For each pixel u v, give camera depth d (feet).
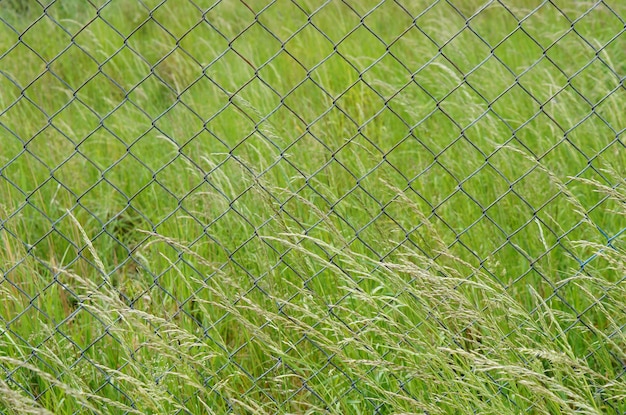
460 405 8.61
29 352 10.68
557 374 9.14
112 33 22.95
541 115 16.30
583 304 11.55
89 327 11.17
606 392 9.82
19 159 16.19
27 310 10.25
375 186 13.80
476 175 14.73
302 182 14.38
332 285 11.51
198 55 22.39
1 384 7.91
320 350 9.85
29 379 10.55
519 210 13.10
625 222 13.47
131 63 21.61
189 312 11.78
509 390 9.80
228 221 12.94
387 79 19.88
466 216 13.67
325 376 9.84
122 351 10.46
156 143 17.26
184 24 24.11
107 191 16.22
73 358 10.17
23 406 7.64
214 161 15.21
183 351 9.54
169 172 16.11
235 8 24.62
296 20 24.12
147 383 8.93
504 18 23.04
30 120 18.30
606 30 21.63
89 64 21.85
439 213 13.70
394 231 11.53
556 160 14.97
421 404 8.57
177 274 12.23
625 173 14.19
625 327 10.34
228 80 19.79
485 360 8.11
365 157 14.99
